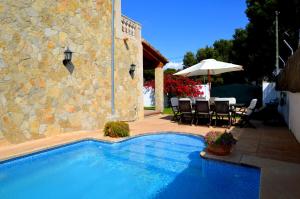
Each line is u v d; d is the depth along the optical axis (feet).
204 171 17.28
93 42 30.71
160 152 22.07
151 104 68.90
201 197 13.30
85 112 29.76
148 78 97.71
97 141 24.99
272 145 21.54
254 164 16.30
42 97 24.57
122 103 36.29
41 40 24.32
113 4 33.83
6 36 21.13
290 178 13.70
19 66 22.31
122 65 36.29
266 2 64.59
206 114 32.17
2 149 20.15
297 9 58.44
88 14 29.89
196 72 41.09
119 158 20.67
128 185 15.33
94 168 18.47
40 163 19.65
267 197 11.30
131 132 28.58
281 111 39.70
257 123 34.88
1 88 20.89
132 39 38.68
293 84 19.70
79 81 28.86
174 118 39.34
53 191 14.66
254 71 76.69
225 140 18.58
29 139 23.34
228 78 90.07
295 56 18.25
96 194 14.21
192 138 26.99
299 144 21.79
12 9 21.57
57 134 26.32
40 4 24.13
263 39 68.74
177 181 15.66
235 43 81.51
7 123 21.43
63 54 26.73
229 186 14.62
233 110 32.73
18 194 14.24
